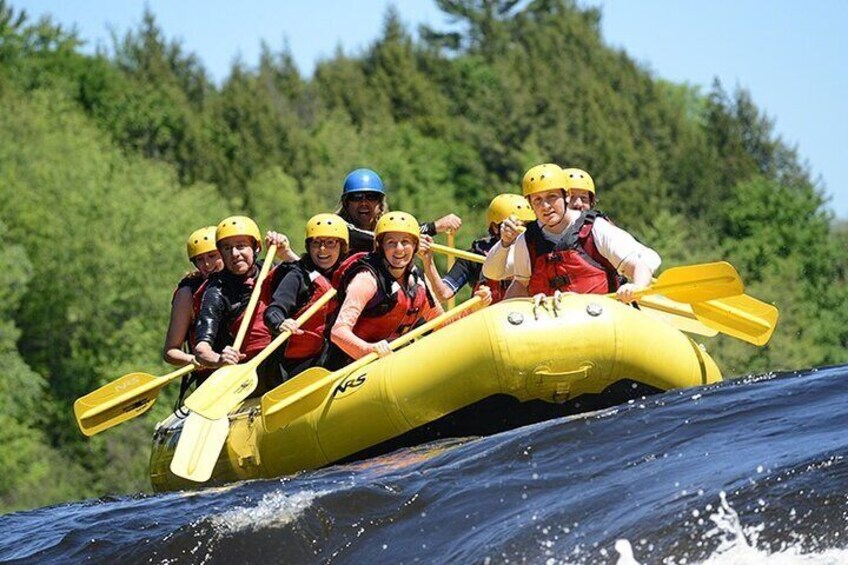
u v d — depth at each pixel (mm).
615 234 22188
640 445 16094
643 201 174375
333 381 21625
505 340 19922
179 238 120062
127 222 117688
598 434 16703
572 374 20016
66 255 114438
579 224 22484
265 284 25188
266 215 149625
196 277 26641
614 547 13453
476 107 184750
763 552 12789
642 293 21141
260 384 25109
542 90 186125
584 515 14281
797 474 13797
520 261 23000
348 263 23938
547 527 14211
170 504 18828
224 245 25312
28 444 99500
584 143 178000
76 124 141625
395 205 165500
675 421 16656
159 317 115500
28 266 106938
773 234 164375
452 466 16703
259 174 163125
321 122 189500
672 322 24969
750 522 13203
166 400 107750
